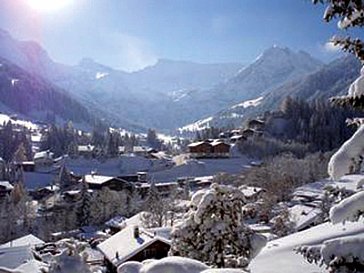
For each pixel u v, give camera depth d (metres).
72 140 173.00
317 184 78.31
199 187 93.19
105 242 37.59
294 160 102.38
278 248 17.02
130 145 165.38
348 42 6.81
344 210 6.38
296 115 151.12
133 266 8.24
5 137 164.12
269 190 73.56
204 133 180.12
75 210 76.38
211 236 14.55
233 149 132.88
